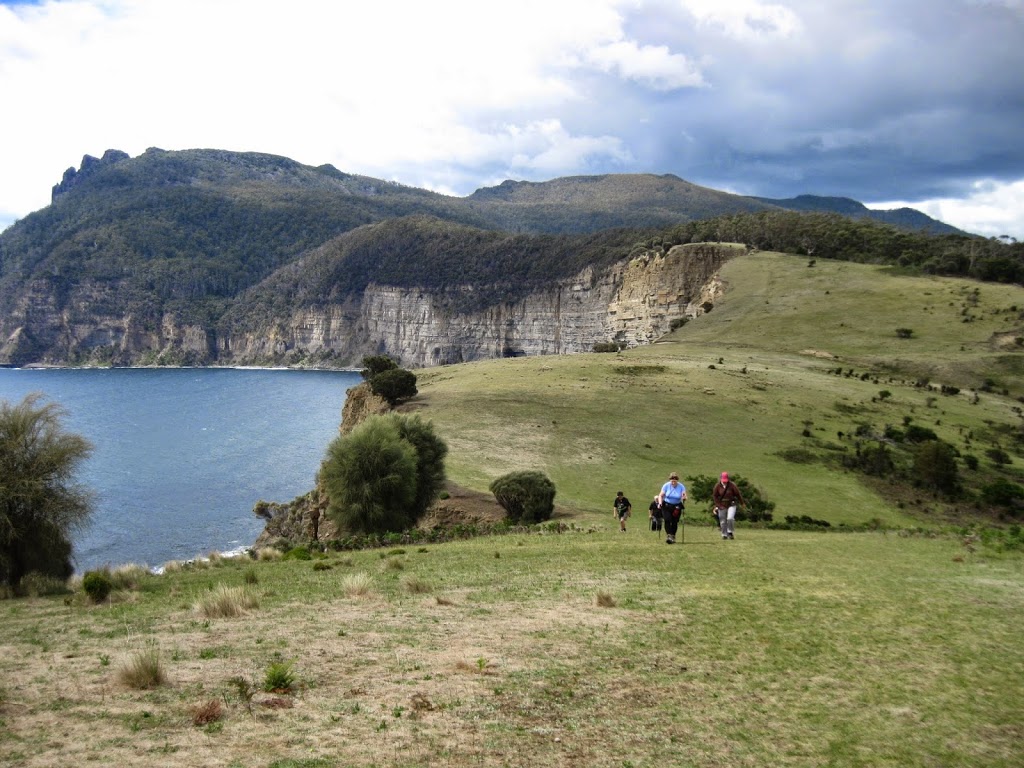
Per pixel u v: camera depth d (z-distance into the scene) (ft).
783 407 294.66
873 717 29.48
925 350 408.05
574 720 28.76
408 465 147.33
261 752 24.70
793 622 43.47
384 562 80.79
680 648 38.45
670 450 238.89
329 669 34.53
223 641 40.14
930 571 60.44
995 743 27.22
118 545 226.17
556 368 362.33
